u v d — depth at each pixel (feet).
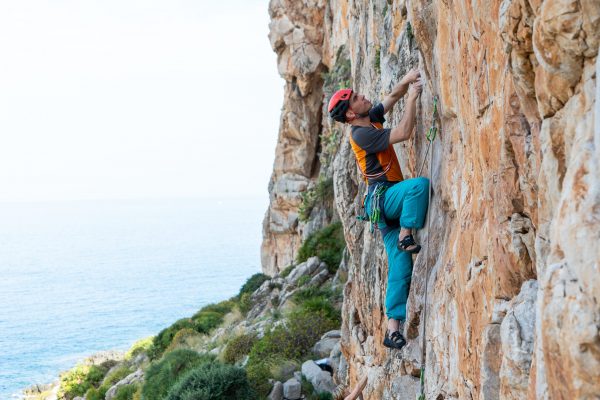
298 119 97.60
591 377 5.02
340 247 72.18
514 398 7.88
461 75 10.93
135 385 66.80
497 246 8.84
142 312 378.53
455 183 12.26
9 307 436.76
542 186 6.91
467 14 10.07
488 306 9.37
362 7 30.55
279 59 98.78
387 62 21.06
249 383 41.52
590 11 5.52
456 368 11.28
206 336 78.07
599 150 5.18
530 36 6.88
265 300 72.95
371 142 14.84
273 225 103.35
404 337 16.16
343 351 29.37
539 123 7.47
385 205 15.15
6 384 198.49
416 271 15.23
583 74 5.87
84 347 270.87
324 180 88.22
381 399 19.38
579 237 5.22
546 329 5.61
